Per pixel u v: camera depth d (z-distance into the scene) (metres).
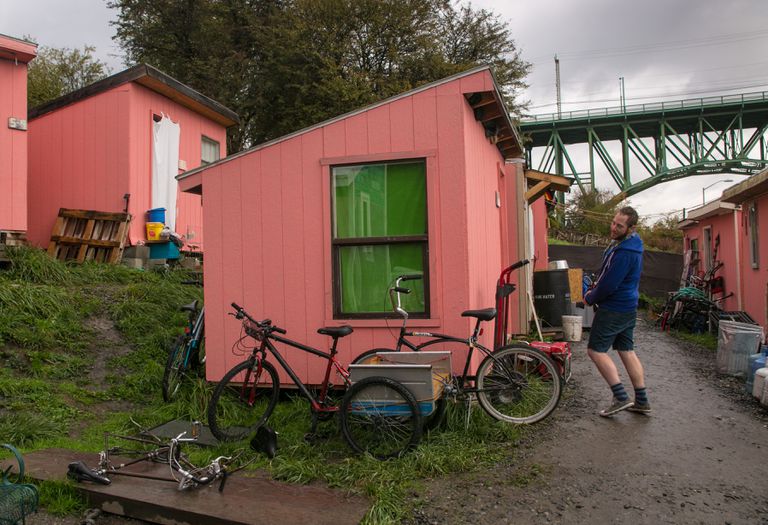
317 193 5.09
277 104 18.94
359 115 4.99
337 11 17.69
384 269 5.00
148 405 5.18
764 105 44.28
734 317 9.28
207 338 5.34
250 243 5.25
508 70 20.44
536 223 13.40
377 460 3.72
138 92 10.12
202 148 12.40
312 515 3.01
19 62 8.27
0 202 7.98
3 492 2.62
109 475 3.52
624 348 4.76
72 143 10.20
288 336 5.12
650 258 18.22
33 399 4.72
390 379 3.86
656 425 4.45
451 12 20.48
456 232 4.78
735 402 5.14
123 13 20.39
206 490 3.34
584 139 49.62
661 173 46.62
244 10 19.83
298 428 4.48
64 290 7.15
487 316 4.34
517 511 3.07
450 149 4.80
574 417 4.68
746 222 9.73
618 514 3.01
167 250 9.88
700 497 3.18
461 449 3.86
